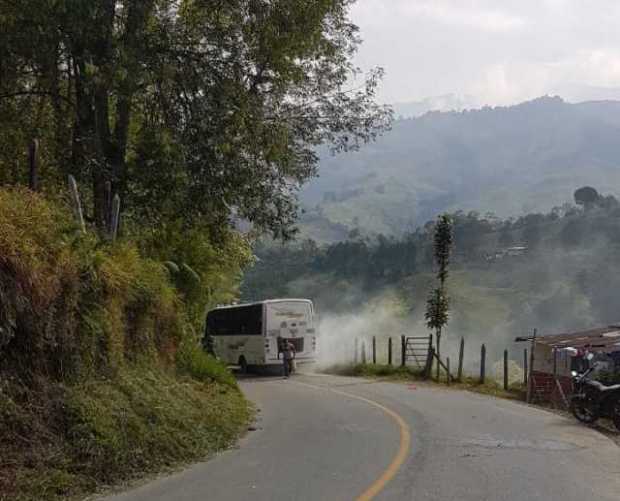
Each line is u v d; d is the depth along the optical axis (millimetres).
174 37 19422
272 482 9531
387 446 12547
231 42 19766
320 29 20594
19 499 8008
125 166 19406
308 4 19688
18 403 9359
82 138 18859
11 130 20375
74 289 10891
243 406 17141
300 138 22125
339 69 21922
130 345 13430
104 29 18062
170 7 19953
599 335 26328
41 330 10062
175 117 19375
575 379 18484
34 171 13289
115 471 9602
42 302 10062
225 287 40344
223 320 39094
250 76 20359
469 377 30297
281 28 19594
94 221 19094
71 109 20438
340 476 9930
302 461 11070
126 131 20062
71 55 18812
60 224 11789
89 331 11141
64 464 9008
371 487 9242
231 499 8578
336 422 15898
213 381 18469
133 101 20109
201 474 10070
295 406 19312
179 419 12039
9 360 9609
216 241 22391
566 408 19547
